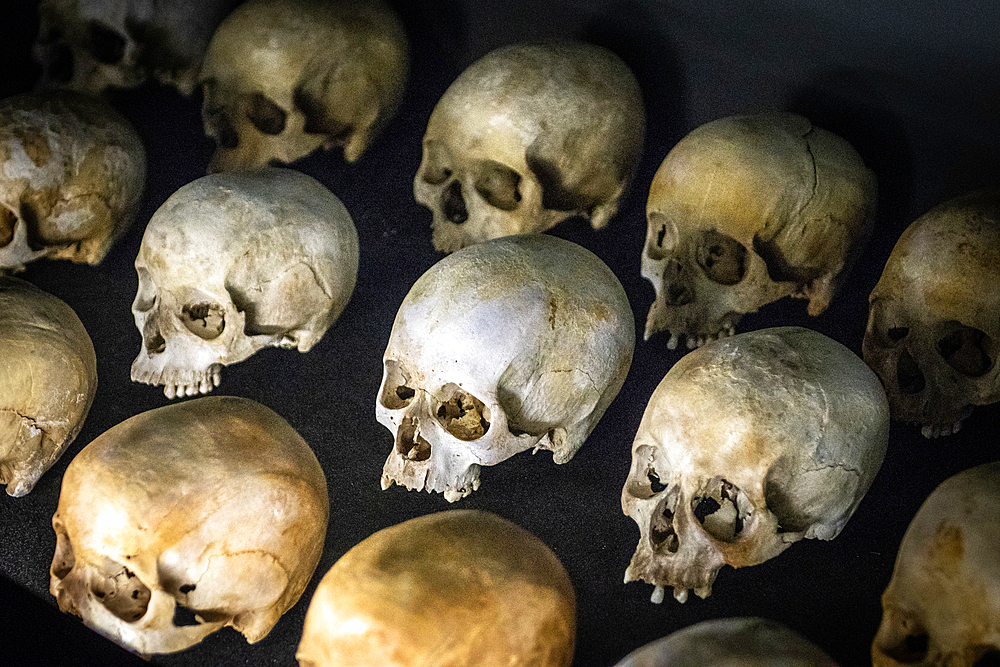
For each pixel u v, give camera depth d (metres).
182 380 1.71
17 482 1.70
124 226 1.85
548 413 1.48
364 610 1.30
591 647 1.44
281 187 1.69
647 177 1.64
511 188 1.72
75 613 1.48
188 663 1.55
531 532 1.52
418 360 1.45
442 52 1.73
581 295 1.47
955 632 1.23
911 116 1.42
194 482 1.43
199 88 1.85
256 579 1.46
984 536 1.23
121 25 1.83
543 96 1.60
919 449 1.44
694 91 1.57
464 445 1.51
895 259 1.47
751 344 1.42
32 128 1.73
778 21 1.45
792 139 1.49
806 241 1.53
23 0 1.90
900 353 1.50
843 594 1.38
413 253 1.74
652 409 1.45
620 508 1.53
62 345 1.69
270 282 1.62
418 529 1.44
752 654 1.23
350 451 1.66
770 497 1.36
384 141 1.78
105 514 1.41
